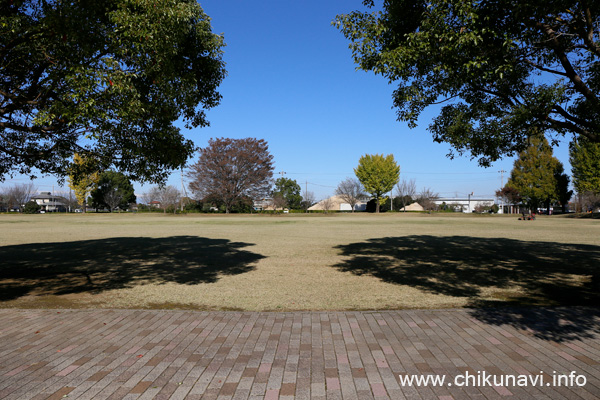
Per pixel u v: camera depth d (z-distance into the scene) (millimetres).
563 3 4855
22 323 4680
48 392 2887
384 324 4586
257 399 2793
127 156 6969
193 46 6805
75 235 19953
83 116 5082
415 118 7129
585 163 36969
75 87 4930
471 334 4188
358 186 64750
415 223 33031
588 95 5582
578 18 5223
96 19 5098
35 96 6145
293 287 7203
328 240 17203
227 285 7406
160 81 5660
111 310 5309
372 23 6031
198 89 7355
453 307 5617
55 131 6535
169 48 5500
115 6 5230
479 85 6695
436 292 6684
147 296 6465
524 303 5805
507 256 11523
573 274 8398
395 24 5984
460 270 9062
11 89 6375
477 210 74000
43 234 20500
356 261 10680
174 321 4766
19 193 69688
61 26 4816
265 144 58219
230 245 15094
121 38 5129
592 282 7488
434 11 5172
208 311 5238
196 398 2807
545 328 4340
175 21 5488
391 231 22953
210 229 24953
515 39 5309
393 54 5406
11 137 7758
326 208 62531
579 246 14250
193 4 6688
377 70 5613
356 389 2951
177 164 6770
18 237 18641
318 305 5816
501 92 6801
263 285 7398
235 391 2916
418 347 3818
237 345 3902
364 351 3721
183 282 7738
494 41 5258
